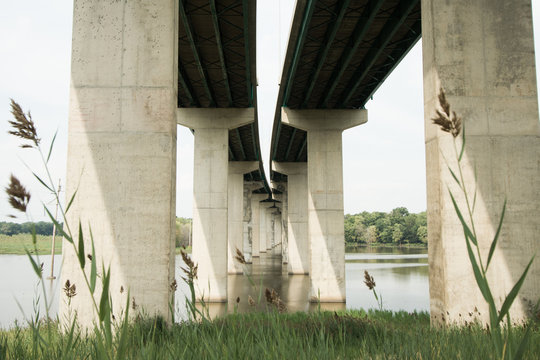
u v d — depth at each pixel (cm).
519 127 1236
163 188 1265
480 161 1225
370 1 1941
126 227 1249
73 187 1261
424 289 3425
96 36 1316
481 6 1272
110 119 1288
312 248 3023
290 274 5278
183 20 1933
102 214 1254
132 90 1297
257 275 5228
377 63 2566
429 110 1293
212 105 3238
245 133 4438
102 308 223
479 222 1209
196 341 374
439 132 1230
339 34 2242
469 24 1266
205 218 3097
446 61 1254
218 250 3047
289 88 2895
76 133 1281
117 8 1323
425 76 1322
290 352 371
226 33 2220
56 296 2520
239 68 2644
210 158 3177
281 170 5594
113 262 1234
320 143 3150
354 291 3391
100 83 1300
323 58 2364
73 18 1321
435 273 1261
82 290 1210
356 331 830
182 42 2245
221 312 2217
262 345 365
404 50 2297
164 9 1324
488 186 1216
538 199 1212
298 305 2758
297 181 5559
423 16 1328
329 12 2017
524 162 1223
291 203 5475
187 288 2630
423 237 19075
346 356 488
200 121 3219
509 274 1185
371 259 8581
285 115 3175
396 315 1556
